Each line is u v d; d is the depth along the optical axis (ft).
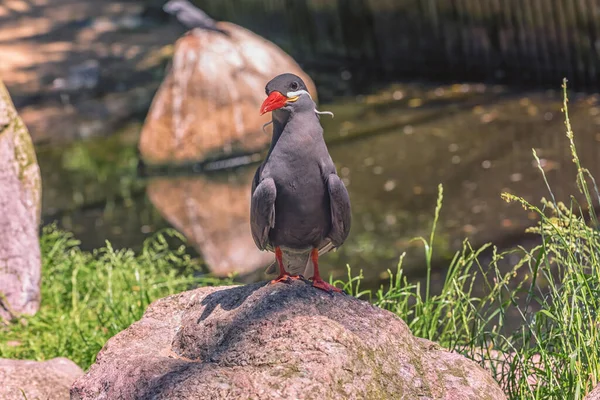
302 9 54.70
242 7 59.36
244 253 30.27
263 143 41.37
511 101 43.83
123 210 35.45
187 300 15.83
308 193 14.62
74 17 67.10
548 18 43.96
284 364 12.72
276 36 57.88
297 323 13.41
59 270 26.48
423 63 50.37
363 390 12.69
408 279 27.02
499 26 46.03
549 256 26.08
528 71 46.11
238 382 12.44
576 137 37.45
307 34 55.42
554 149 36.40
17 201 24.52
